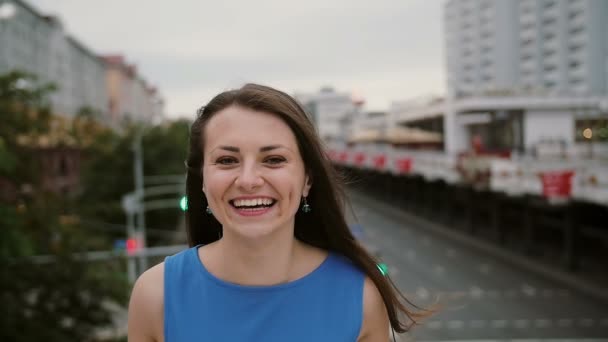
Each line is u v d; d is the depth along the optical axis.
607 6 60.25
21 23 43.97
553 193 23.33
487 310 24.16
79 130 19.59
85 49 64.81
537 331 21.14
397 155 49.81
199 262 1.58
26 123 13.46
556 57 64.81
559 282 28.44
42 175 14.12
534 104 39.97
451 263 34.06
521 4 68.88
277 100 1.49
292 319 1.51
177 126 50.06
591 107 31.88
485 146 43.88
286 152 1.47
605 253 32.78
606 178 21.67
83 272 13.72
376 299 1.63
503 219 43.66
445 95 48.94
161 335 1.56
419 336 20.67
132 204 24.14
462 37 77.75
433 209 51.72
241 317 1.49
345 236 1.67
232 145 1.45
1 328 12.16
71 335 13.84
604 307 24.06
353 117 103.88
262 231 1.44
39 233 13.21
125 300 14.06
